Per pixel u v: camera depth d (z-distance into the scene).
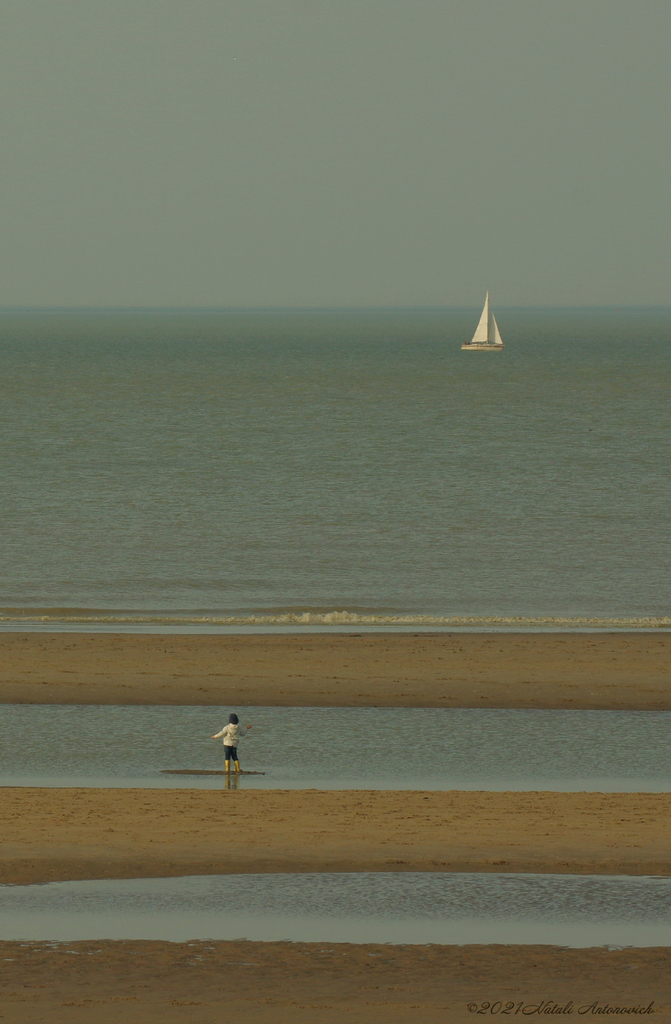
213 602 173.75
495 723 113.50
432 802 85.50
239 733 102.25
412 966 56.94
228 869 70.62
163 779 95.00
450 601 175.50
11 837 75.75
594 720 114.75
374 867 71.06
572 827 79.25
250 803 84.69
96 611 166.62
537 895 66.75
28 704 118.19
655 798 87.31
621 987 54.22
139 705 118.50
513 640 145.25
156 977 55.22
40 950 58.62
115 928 61.75
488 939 60.53
